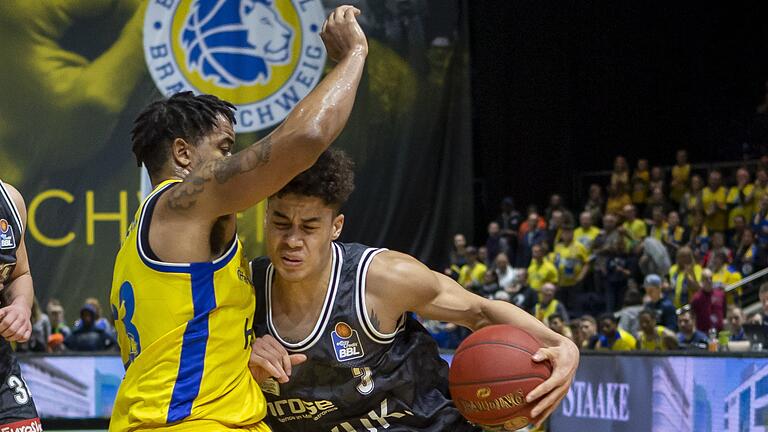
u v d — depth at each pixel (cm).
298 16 1047
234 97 1042
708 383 584
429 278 242
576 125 1508
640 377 629
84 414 804
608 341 774
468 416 236
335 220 239
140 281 215
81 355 810
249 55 1046
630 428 632
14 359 308
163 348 213
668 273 1020
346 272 237
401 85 1060
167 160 230
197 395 214
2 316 289
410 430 247
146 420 212
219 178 206
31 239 1027
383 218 1056
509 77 1470
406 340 246
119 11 1039
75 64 1037
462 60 1069
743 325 684
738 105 1537
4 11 1027
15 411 302
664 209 1169
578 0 1493
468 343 237
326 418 245
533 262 1073
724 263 1009
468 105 1066
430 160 1062
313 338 234
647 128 1543
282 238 225
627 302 870
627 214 1124
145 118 232
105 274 1035
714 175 1153
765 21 1543
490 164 1462
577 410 677
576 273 1063
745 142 1523
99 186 1037
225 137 235
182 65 1041
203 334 215
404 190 1059
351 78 212
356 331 236
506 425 233
